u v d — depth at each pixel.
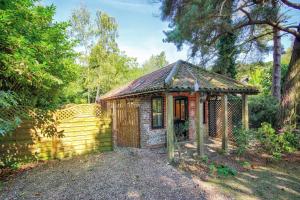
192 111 11.59
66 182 5.39
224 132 9.02
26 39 4.98
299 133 9.68
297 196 5.16
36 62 4.93
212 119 12.24
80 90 24.67
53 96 7.50
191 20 8.60
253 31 11.52
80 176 5.77
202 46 9.97
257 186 5.70
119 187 5.13
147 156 8.09
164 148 10.18
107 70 26.83
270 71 20.72
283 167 7.23
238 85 9.46
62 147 7.73
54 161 7.31
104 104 18.80
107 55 27.95
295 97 10.36
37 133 7.33
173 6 10.34
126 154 8.13
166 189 5.14
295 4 9.13
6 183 5.38
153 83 9.29
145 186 5.23
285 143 8.88
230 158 8.19
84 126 8.11
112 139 8.64
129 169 6.36
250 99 16.02
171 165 7.12
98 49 27.11
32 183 5.36
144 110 10.48
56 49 6.38
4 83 5.74
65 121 7.79
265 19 9.12
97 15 28.33
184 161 7.65
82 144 8.09
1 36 4.45
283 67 16.95
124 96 11.72
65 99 11.69
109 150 8.60
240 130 9.09
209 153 8.91
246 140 8.64
